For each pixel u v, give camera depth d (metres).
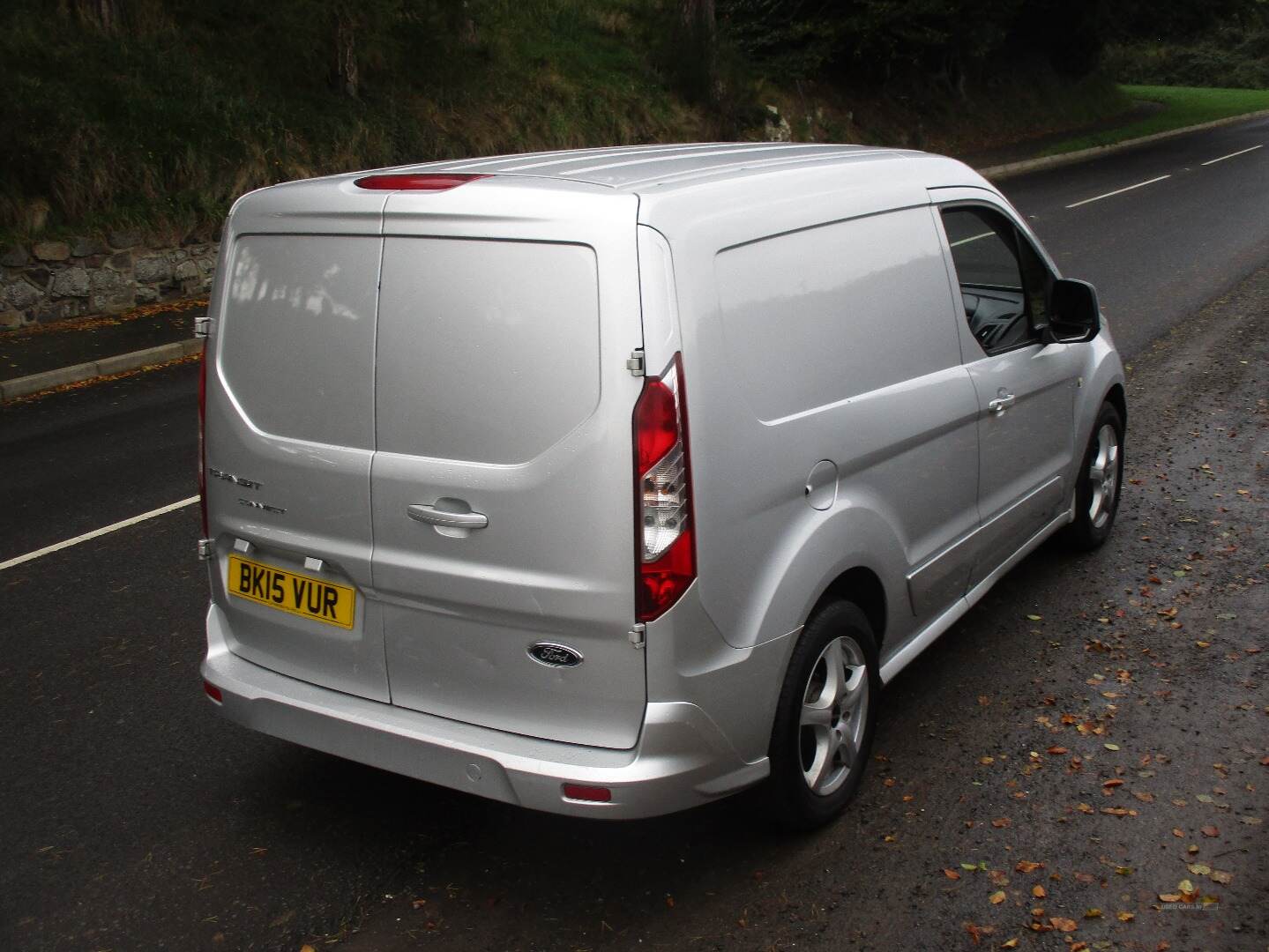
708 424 3.01
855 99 28.92
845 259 3.67
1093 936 3.13
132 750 4.26
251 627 3.70
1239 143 31.59
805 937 3.17
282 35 15.70
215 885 3.48
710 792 3.17
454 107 17.97
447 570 3.17
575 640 3.04
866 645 3.71
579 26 22.80
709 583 3.03
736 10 28.09
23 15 13.59
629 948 3.16
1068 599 5.29
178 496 7.25
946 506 4.20
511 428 3.03
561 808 3.06
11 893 3.45
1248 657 4.68
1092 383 5.41
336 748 3.44
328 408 3.35
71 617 5.44
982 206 4.60
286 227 3.43
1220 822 3.61
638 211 2.96
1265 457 7.13
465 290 3.09
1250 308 11.35
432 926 3.27
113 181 12.93
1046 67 37.66
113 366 10.95
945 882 3.38
